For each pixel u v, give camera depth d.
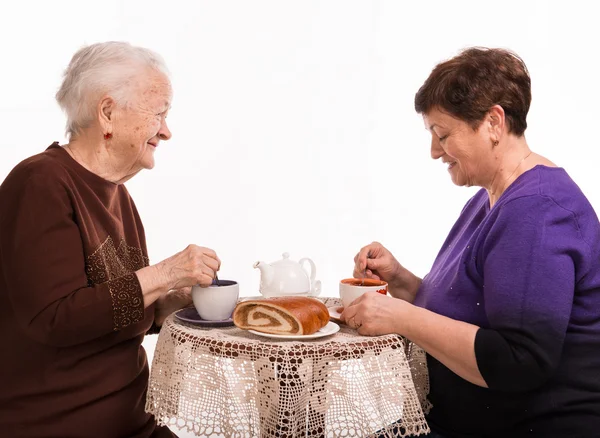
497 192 1.58
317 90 6.01
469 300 1.54
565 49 5.22
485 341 1.38
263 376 1.38
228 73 5.94
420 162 6.07
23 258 1.44
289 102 6.00
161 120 1.68
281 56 5.96
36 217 1.46
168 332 1.53
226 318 1.63
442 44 5.75
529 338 1.35
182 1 5.80
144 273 1.52
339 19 5.91
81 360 1.56
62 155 1.61
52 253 1.46
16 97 5.45
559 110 5.27
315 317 1.49
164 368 1.51
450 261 1.68
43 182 1.50
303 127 6.02
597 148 5.25
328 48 5.96
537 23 5.26
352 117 6.02
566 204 1.41
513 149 1.54
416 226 5.61
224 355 1.40
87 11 5.50
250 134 5.98
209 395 1.41
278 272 1.80
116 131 1.60
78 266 1.50
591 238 1.42
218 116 5.98
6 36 5.41
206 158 5.98
